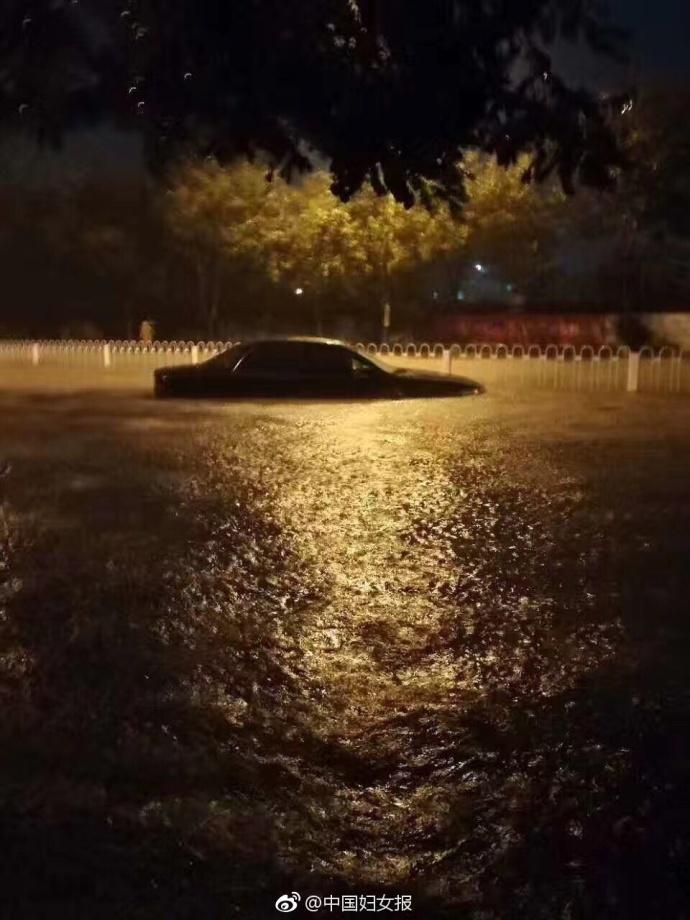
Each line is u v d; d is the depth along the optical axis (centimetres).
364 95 328
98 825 413
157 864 387
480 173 2667
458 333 3412
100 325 3712
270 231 2797
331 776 460
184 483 1083
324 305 3550
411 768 468
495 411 1698
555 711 521
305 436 1418
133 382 2294
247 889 373
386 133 339
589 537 857
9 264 3591
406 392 1831
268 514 943
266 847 402
